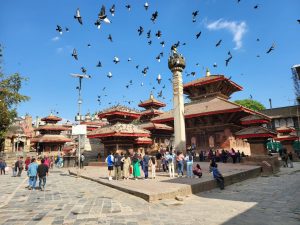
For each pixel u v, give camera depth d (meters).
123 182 15.47
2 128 37.41
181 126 22.52
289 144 43.69
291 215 8.70
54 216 8.70
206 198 11.99
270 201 11.14
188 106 43.09
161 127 50.75
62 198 12.06
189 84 44.72
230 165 25.94
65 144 73.19
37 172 15.53
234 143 36.94
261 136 24.36
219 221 8.03
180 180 15.59
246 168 21.70
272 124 61.88
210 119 38.56
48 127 65.06
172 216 8.65
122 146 33.28
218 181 15.24
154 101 60.50
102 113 35.66
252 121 25.88
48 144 64.19
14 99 36.06
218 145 37.38
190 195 12.70
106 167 31.62
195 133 40.47
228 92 45.84
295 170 26.12
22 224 7.77
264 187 15.45
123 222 7.89
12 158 51.03
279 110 63.28
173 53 23.84
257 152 25.06
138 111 36.81
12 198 12.34
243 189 14.85
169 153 18.23
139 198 11.47
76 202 11.00
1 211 9.52
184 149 22.19
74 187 15.73
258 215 8.77
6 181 20.66
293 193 13.05
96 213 9.02
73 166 38.25
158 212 9.20
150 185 13.73
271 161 23.39
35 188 15.84
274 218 8.35
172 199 11.44
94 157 42.47
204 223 7.82
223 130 37.31
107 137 33.88
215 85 42.53
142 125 55.22
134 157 17.45
